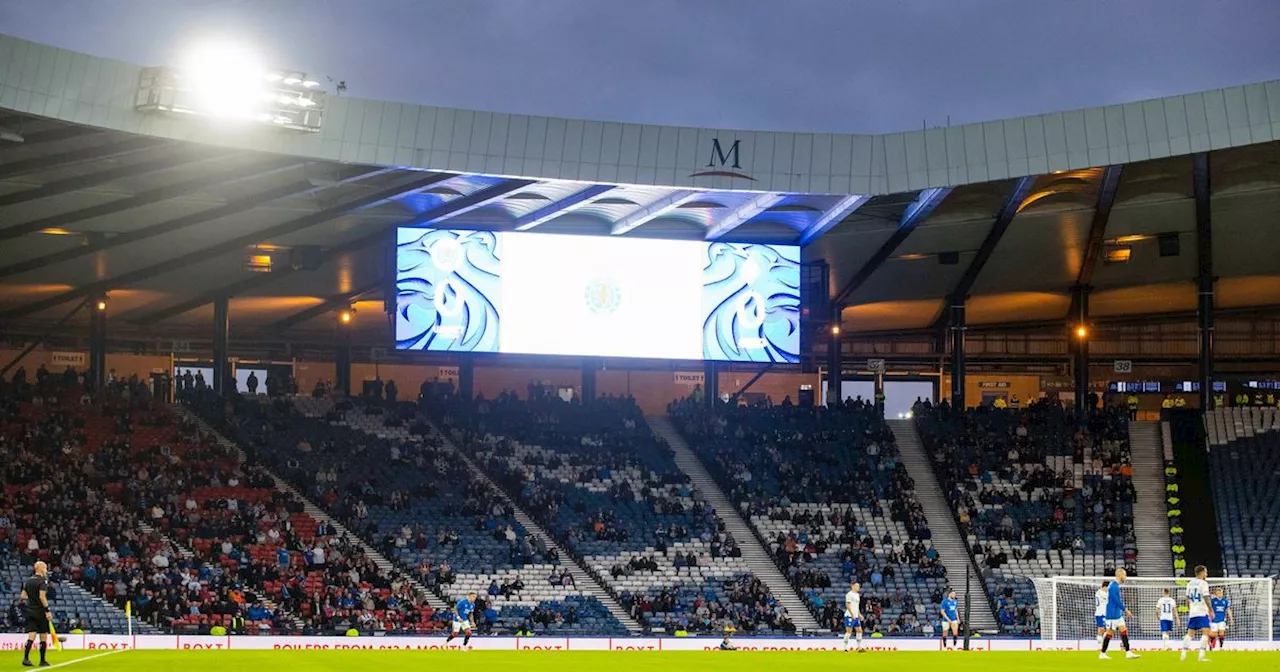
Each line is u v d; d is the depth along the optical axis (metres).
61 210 61.12
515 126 60.72
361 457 73.00
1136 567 72.12
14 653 41.03
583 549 69.06
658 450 78.50
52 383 72.69
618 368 93.00
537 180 62.12
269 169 59.09
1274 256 77.12
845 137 63.69
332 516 67.25
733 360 73.12
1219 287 84.62
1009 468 78.88
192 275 73.75
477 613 61.69
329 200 65.25
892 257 77.31
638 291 72.50
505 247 71.00
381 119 58.16
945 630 51.97
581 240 72.06
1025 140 61.81
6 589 55.44
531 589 64.94
